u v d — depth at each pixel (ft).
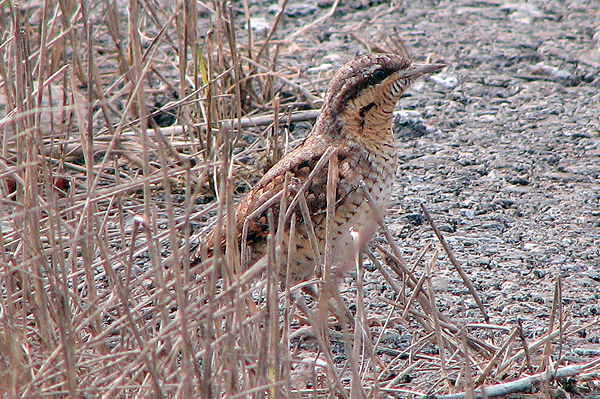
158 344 23.81
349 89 30.27
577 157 42.68
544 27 57.93
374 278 32.53
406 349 25.84
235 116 43.68
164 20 52.11
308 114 43.98
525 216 37.35
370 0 62.75
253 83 48.60
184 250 21.39
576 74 51.31
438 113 47.29
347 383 25.27
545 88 50.03
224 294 20.18
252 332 22.27
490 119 46.75
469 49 54.54
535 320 29.40
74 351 20.68
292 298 28.96
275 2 61.72
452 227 36.45
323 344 22.02
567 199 38.73
